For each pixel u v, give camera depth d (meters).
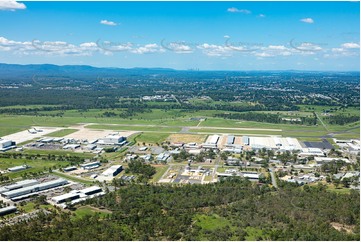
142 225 186.25
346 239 163.25
